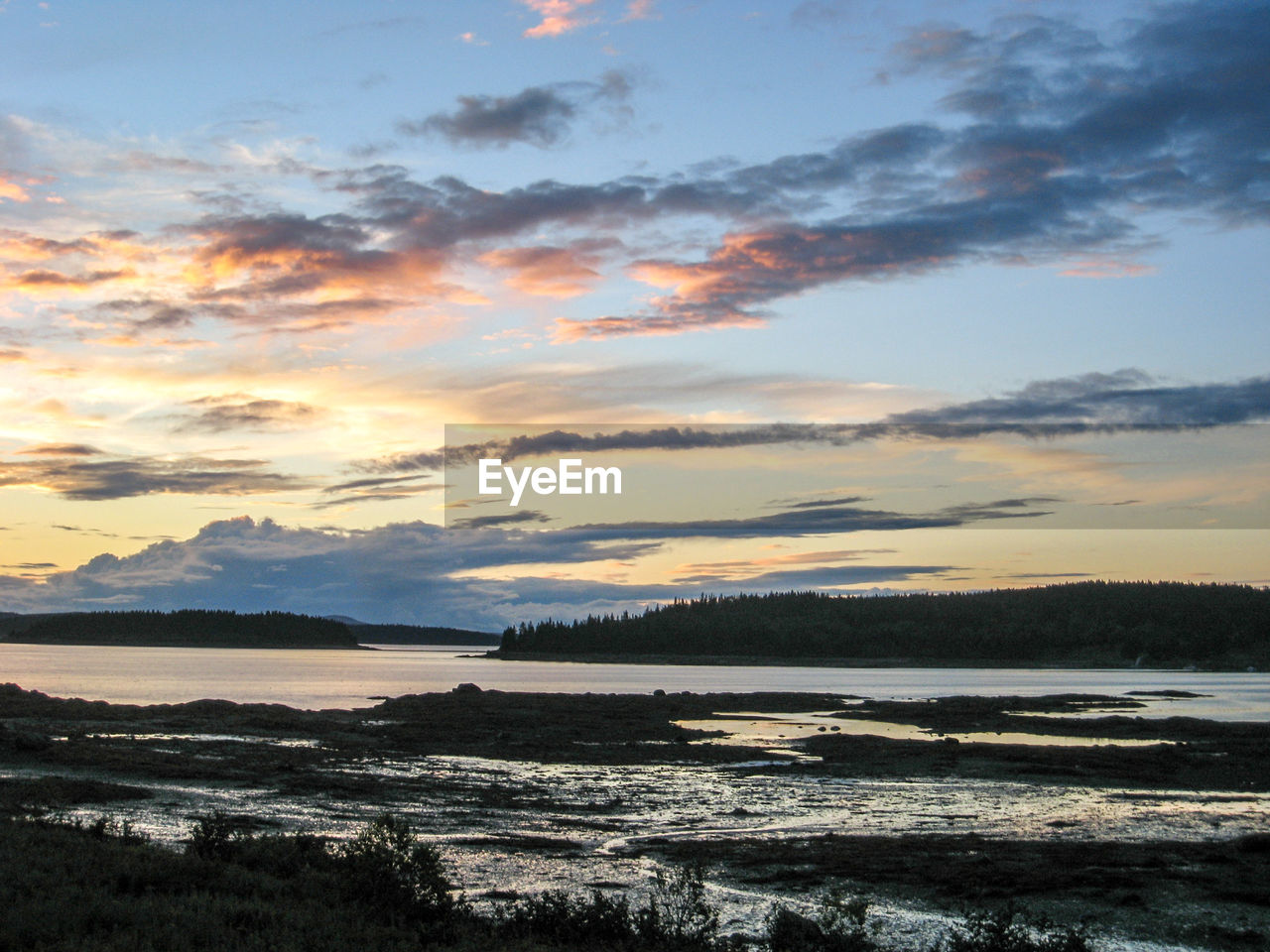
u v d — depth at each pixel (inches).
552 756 2536.9
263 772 1899.6
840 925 821.2
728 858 1240.8
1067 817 1631.4
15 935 537.0
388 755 2416.3
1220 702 5418.3
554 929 775.7
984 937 824.3
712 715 4082.2
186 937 571.5
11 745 1948.8
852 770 2310.5
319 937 613.0
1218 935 917.2
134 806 1405.0
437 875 798.5
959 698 5049.2
